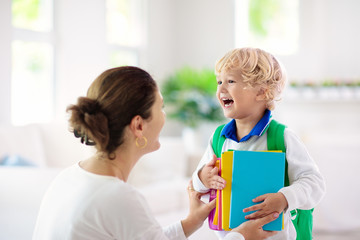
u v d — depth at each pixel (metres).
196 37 6.77
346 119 5.61
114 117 1.23
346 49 5.92
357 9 5.86
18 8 4.59
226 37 6.59
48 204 1.29
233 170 1.32
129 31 6.18
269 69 1.42
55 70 4.99
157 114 1.31
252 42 6.52
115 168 1.29
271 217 1.26
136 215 1.20
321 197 1.37
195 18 6.77
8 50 4.29
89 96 1.27
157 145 1.36
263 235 1.27
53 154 4.22
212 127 6.11
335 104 5.62
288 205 1.26
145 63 6.29
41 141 4.18
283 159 1.30
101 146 1.22
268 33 6.42
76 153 4.20
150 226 1.22
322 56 6.02
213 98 5.71
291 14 6.27
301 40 6.20
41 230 1.28
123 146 1.28
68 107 1.24
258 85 1.43
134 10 6.27
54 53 4.98
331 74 5.99
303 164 1.38
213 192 1.46
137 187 3.48
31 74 4.75
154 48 6.44
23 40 4.58
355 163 3.65
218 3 6.63
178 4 6.88
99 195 1.21
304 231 1.46
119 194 1.20
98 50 5.43
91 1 5.32
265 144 1.43
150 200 3.25
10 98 4.32
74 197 1.23
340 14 5.94
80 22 5.17
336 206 3.63
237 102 1.43
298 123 5.68
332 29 5.98
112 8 5.88
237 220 1.30
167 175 4.16
